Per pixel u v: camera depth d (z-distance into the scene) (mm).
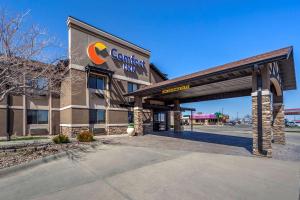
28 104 18469
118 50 22422
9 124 17156
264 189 5445
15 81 8781
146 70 25672
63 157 9305
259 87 9922
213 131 28016
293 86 15680
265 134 9531
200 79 11773
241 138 17500
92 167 7758
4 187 5832
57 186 5855
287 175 6582
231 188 5523
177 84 13578
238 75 11078
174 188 5562
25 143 11852
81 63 18688
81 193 5332
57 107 20297
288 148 12211
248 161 8461
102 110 20281
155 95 19359
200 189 5469
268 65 9820
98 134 19547
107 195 5172
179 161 8492
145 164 8086
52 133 19641
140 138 16844
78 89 18266
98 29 20594
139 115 19203
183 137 18000
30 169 7555
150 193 5254
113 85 21359
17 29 8945
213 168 7418
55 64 11922
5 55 8633
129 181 6168
